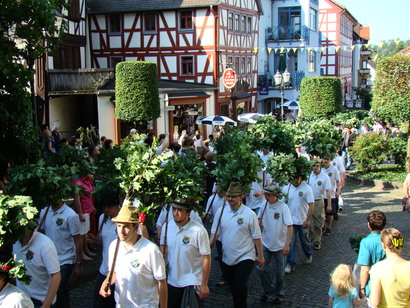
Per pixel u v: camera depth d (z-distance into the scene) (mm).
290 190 9344
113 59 33719
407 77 19844
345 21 61625
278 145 11211
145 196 5430
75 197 8797
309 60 46625
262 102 44281
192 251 5902
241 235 6867
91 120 26984
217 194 8594
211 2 31953
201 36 32625
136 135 5770
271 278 8188
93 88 23594
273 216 7715
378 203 15695
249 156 7113
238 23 36406
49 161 8242
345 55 62469
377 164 20969
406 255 10227
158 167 5402
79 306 7512
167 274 6008
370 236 6012
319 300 7879
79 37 29109
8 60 9172
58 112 25188
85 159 8391
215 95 32750
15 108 9312
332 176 11812
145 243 5012
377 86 20547
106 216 6336
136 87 20516
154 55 33344
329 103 28859
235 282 6801
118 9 32812
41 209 6727
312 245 10719
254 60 40375
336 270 5895
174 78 33281
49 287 5270
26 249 5293
